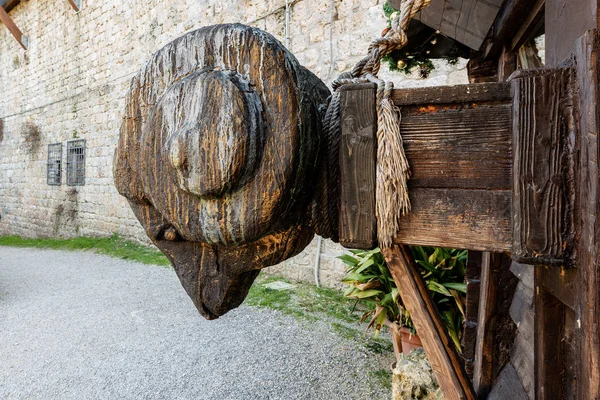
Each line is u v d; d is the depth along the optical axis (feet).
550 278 2.70
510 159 2.37
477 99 2.43
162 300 13.62
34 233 33.30
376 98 2.62
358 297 8.16
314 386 7.80
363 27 13.48
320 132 2.88
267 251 3.08
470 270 6.14
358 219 2.68
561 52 2.56
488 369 4.87
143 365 8.92
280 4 15.90
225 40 2.73
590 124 2.02
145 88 3.10
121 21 24.50
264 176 2.60
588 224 2.05
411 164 2.58
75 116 28.60
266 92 2.62
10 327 11.50
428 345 3.04
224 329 10.76
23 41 33.53
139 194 3.30
